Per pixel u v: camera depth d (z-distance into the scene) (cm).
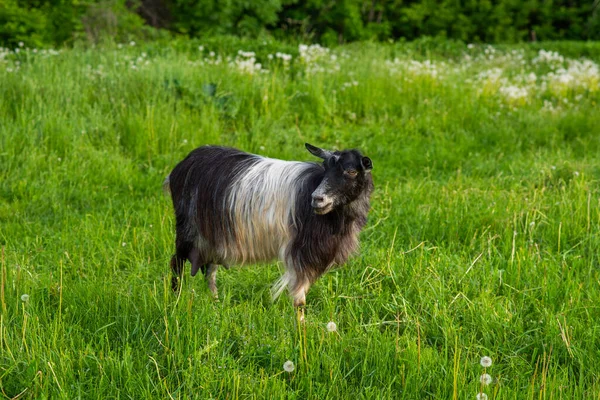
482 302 464
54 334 393
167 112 855
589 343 416
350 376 393
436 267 521
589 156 854
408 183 733
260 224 449
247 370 387
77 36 1420
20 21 1377
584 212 616
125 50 1167
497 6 2134
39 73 918
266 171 452
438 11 2112
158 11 1814
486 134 952
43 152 767
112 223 607
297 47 1324
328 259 441
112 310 445
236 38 1344
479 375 383
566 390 371
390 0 2144
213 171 467
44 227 610
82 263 524
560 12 2222
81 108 861
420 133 967
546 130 959
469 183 743
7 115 819
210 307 443
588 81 1207
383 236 594
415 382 374
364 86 1037
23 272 486
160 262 541
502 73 1280
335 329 384
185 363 385
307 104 990
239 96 957
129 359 383
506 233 580
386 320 463
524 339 432
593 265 541
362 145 895
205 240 475
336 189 404
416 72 1121
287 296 485
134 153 811
